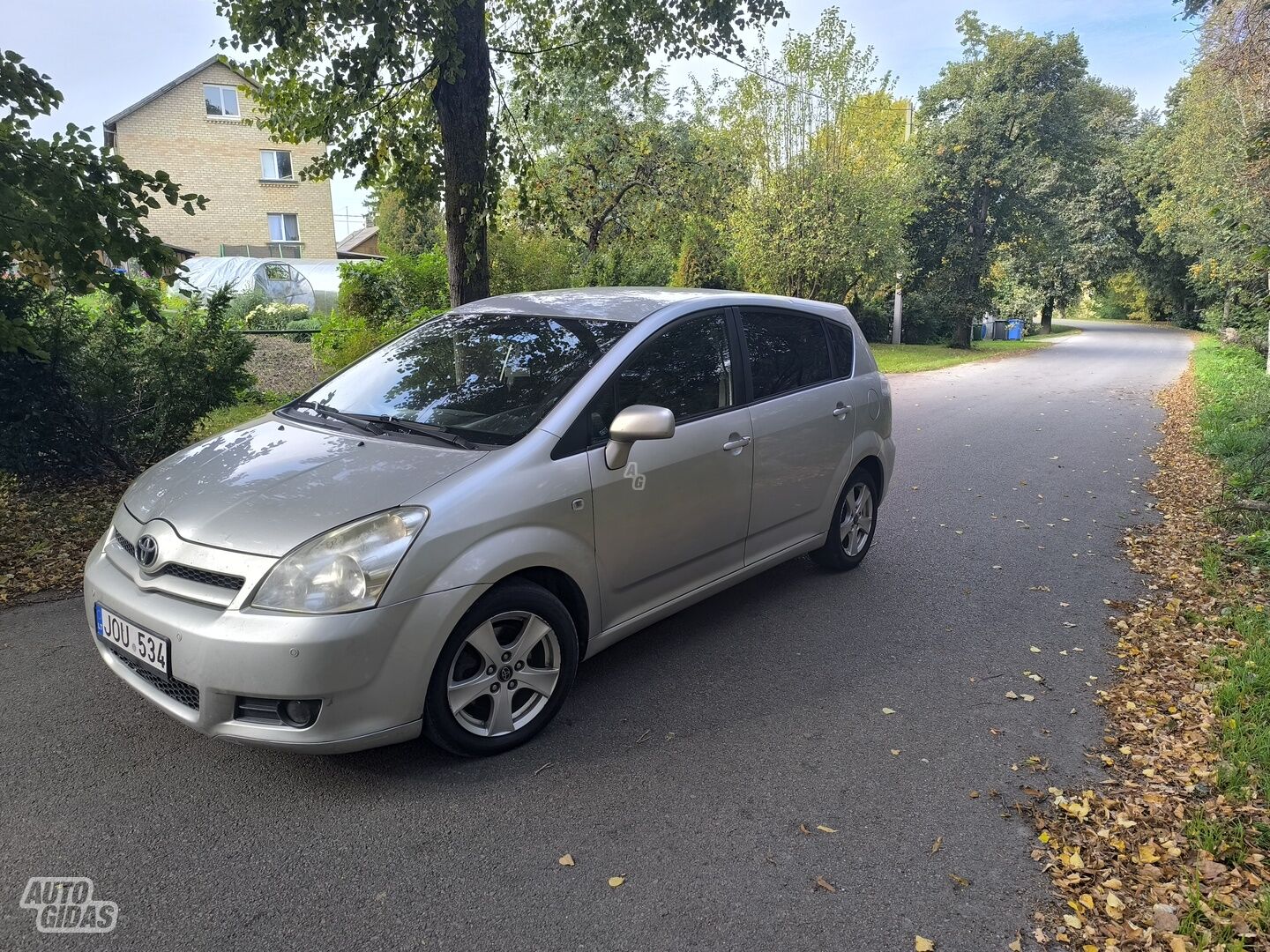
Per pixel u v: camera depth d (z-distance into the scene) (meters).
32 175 5.21
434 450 3.27
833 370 5.04
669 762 3.23
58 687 3.62
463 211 8.23
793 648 4.32
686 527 3.89
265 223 32.16
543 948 2.30
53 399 6.59
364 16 6.86
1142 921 2.45
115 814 2.79
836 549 5.23
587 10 9.23
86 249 5.40
